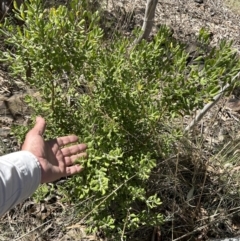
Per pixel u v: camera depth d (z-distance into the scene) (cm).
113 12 412
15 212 249
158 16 498
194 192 271
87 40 189
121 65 196
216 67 187
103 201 200
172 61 210
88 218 240
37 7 183
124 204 213
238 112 354
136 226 213
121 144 208
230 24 559
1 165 145
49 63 187
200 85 207
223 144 307
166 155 226
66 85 247
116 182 210
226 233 264
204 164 278
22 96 311
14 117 299
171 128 258
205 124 331
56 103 214
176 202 263
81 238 245
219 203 256
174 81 190
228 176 276
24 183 149
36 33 177
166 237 255
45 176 166
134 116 202
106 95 200
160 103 205
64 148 188
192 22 518
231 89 207
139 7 473
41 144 168
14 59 196
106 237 245
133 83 199
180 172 268
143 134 216
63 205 257
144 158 209
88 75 202
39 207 254
